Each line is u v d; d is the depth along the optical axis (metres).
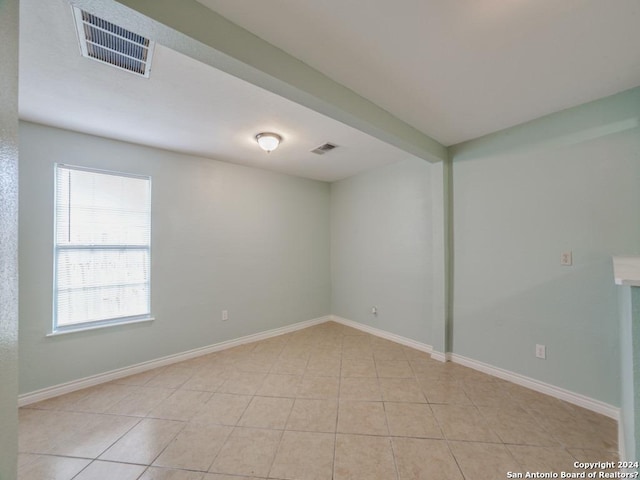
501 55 1.54
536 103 2.06
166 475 1.50
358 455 1.63
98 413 2.05
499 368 2.55
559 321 2.19
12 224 0.71
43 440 1.77
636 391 1.07
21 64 1.55
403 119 2.32
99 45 1.41
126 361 2.67
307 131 2.52
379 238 3.77
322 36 1.40
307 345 3.44
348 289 4.24
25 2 1.16
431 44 1.46
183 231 3.07
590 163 2.04
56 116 2.17
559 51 1.51
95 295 2.55
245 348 3.36
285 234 3.98
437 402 2.16
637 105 1.85
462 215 2.82
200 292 3.17
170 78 1.70
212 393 2.32
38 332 2.25
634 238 1.86
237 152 3.06
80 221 2.48
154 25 1.12
